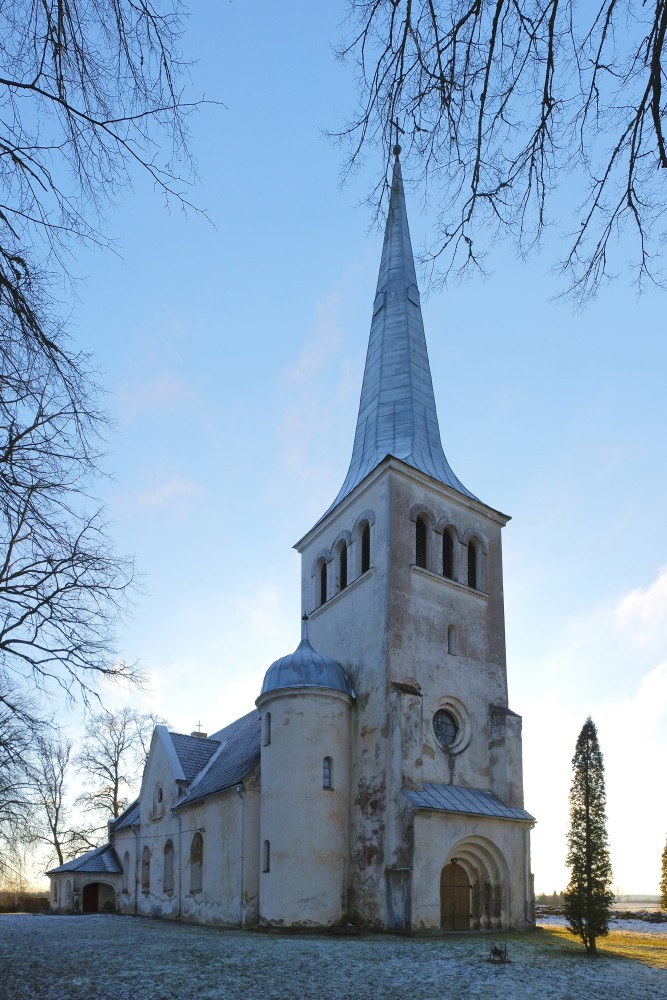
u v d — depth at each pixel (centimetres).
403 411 3366
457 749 2759
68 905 4397
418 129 684
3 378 796
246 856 2694
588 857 2177
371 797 2564
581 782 2262
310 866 2472
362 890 2486
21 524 1015
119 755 5703
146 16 630
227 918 2761
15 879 2661
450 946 2053
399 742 2516
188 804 3278
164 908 3506
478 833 2544
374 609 2819
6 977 1522
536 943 2262
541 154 668
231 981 1483
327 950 1916
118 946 2009
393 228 3872
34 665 1537
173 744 3828
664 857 4675
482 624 3042
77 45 643
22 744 1734
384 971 1638
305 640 2886
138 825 4138
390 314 3647
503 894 2591
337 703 2709
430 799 2469
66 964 1678
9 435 912
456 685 2841
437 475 3156
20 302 748
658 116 590
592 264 691
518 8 612
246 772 2841
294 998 1359
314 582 3356
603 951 2136
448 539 3089
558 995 1466
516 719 2892
